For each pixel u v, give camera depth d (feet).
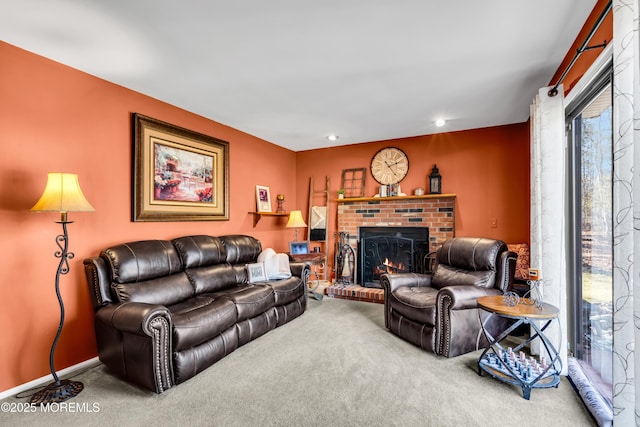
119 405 6.51
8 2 5.66
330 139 15.90
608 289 6.31
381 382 7.34
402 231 15.39
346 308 13.42
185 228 11.54
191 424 5.90
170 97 10.36
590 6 5.89
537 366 7.38
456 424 5.84
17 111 7.20
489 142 13.70
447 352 8.55
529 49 7.45
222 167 13.07
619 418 4.12
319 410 6.29
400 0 5.73
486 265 9.82
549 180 7.75
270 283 11.44
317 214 17.61
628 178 4.06
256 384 7.28
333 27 6.57
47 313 7.66
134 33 6.74
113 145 9.18
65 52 7.50
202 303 8.85
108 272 8.07
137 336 6.99
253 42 7.14
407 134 14.96
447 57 7.84
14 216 7.13
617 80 4.16
